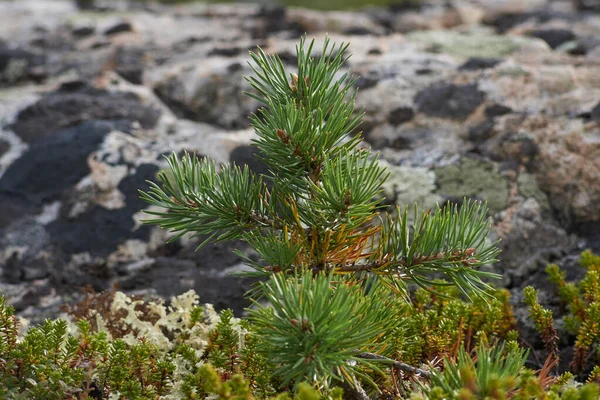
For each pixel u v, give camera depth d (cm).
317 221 190
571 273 304
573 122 351
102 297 267
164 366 204
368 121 388
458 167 346
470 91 388
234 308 303
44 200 343
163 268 317
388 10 650
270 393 200
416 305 260
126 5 698
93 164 353
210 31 553
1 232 331
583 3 599
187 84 437
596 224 323
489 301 250
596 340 261
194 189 203
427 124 378
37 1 696
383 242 200
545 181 336
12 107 399
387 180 341
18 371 202
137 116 400
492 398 162
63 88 435
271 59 200
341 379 168
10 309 211
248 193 201
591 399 162
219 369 212
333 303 164
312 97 198
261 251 192
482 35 505
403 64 429
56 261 321
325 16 580
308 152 190
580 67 409
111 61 486
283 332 167
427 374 187
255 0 891
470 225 195
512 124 359
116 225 330
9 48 511
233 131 403
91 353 206
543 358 271
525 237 318
